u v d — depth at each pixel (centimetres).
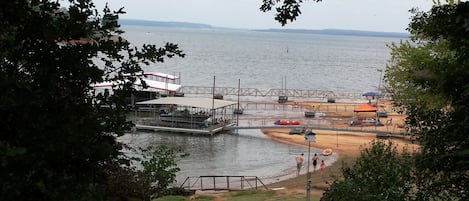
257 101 6888
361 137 4319
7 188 261
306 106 6325
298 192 2167
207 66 13088
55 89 289
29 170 273
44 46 293
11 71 292
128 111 333
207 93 7275
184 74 10812
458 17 483
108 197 317
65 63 295
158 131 4428
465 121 634
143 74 346
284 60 16950
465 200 669
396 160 904
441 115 764
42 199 279
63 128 276
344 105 6444
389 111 5788
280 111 5944
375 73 13400
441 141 708
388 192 855
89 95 312
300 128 4656
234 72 11875
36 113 274
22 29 292
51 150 271
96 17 314
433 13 675
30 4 293
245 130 4662
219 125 4581
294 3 530
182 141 4106
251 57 17612
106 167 350
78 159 300
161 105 5434
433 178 778
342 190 932
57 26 296
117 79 329
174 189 1503
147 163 993
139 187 785
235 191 2280
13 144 271
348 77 12044
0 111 273
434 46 1392
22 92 272
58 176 281
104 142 305
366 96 6875
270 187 2447
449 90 694
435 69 763
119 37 322
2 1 280
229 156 3606
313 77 11606
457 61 668
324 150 3775
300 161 3075
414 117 849
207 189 2273
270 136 4422
